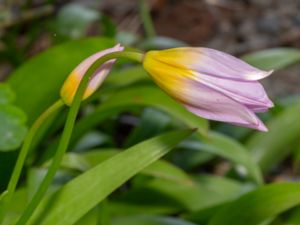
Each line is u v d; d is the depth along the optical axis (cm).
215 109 31
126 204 49
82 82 32
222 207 44
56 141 50
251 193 41
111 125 70
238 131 61
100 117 50
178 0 103
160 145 36
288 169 72
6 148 38
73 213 35
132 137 57
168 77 31
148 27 83
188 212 49
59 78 46
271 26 100
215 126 62
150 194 50
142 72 52
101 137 61
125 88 51
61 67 46
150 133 56
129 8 103
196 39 97
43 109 47
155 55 32
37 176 44
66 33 72
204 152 60
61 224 35
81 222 39
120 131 75
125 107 49
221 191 50
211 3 104
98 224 41
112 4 104
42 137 51
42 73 46
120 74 52
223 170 69
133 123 74
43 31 91
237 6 106
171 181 51
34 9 96
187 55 31
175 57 31
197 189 50
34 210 34
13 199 43
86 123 51
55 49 45
